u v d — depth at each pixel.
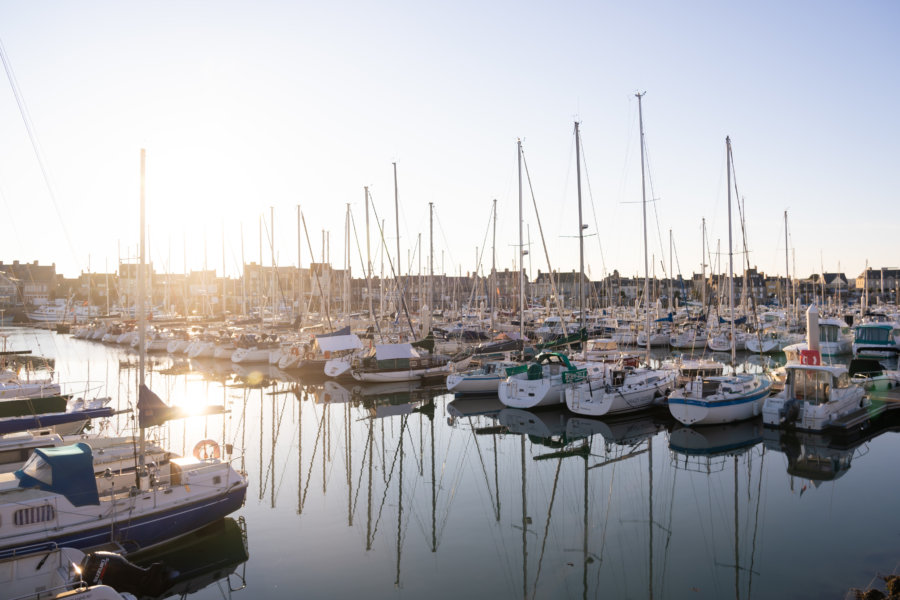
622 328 63.09
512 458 24.22
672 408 27.34
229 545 15.98
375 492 20.33
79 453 14.40
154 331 67.50
